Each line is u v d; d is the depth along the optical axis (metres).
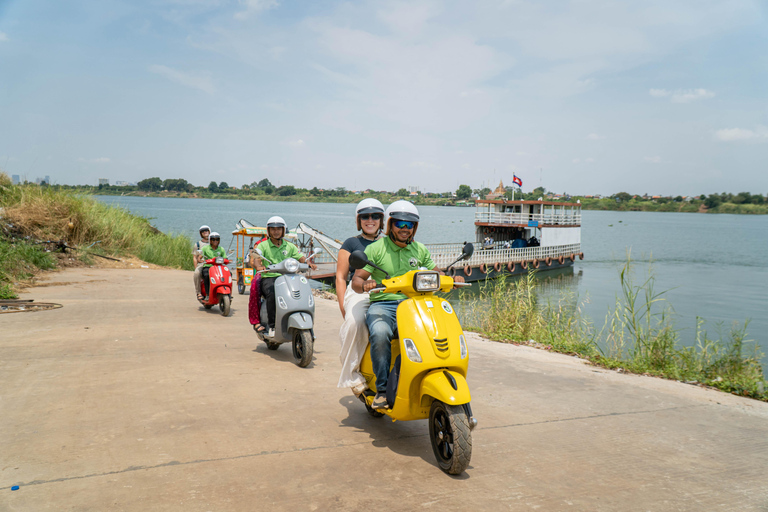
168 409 4.66
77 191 19.66
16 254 13.73
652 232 100.44
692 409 5.32
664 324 8.76
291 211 153.38
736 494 3.53
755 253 54.41
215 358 6.60
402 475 3.62
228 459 3.72
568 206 44.12
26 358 6.09
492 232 44.09
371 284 4.08
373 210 4.74
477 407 5.14
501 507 3.22
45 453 3.67
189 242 22.61
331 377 6.00
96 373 5.63
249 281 14.37
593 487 3.54
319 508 3.11
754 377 6.72
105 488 3.22
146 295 11.88
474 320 10.77
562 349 8.30
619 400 5.54
